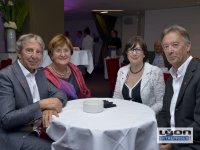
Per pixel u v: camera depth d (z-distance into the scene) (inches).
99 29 444.5
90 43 378.6
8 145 61.2
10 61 136.4
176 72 65.6
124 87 88.4
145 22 396.2
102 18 439.8
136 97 85.7
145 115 59.0
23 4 204.1
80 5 328.8
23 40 66.4
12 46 186.4
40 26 223.0
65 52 85.7
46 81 73.6
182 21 362.3
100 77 335.3
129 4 322.0
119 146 50.2
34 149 60.1
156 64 161.2
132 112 61.4
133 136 51.4
